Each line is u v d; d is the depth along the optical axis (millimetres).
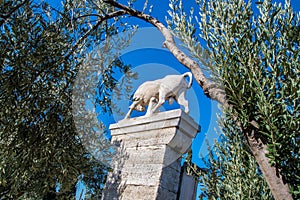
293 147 1385
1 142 2449
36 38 2496
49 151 2584
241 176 2219
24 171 2527
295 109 1405
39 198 2807
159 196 2727
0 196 2643
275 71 1486
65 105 2693
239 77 1538
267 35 1589
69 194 3539
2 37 2305
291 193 1179
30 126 2568
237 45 1580
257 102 1359
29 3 2561
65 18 2809
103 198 3191
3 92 2365
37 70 2451
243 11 1680
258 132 1275
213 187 2434
